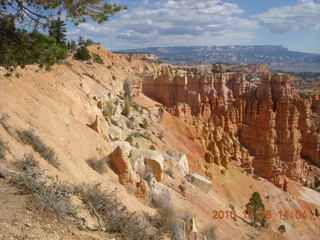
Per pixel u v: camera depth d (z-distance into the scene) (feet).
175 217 43.65
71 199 26.25
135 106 171.01
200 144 177.99
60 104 70.28
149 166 74.74
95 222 25.67
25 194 23.54
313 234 151.53
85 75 149.28
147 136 134.51
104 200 28.58
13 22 38.06
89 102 89.15
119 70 248.73
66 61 139.54
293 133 226.38
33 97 58.08
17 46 39.40
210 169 153.79
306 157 257.55
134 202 42.73
